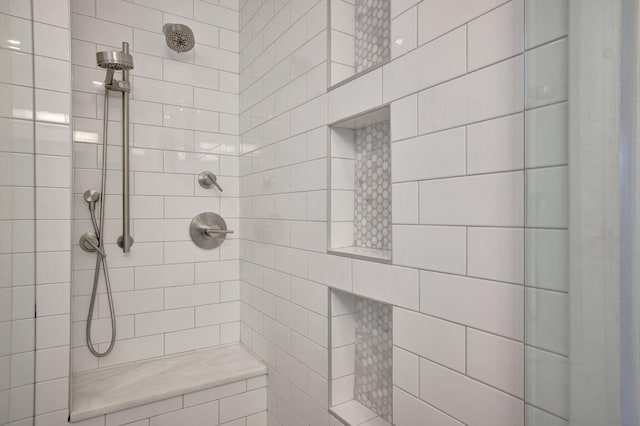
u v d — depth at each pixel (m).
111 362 1.65
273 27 1.61
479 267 0.75
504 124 0.70
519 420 0.67
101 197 1.56
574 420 0.56
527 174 0.63
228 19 1.95
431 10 0.86
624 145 0.50
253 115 1.80
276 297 1.59
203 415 1.54
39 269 1.25
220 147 1.92
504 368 0.70
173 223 1.80
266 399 1.67
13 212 1.05
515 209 0.68
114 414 1.37
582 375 0.55
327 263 1.25
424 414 0.88
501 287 0.71
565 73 0.58
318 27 1.31
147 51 1.73
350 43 1.32
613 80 0.51
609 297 0.51
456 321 0.80
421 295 0.89
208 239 1.87
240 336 1.95
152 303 1.75
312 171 1.34
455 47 0.80
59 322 1.28
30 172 1.16
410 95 0.92
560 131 0.58
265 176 1.68
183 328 1.82
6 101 0.99
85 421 1.32
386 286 1.00
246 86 1.88
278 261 1.57
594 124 0.53
